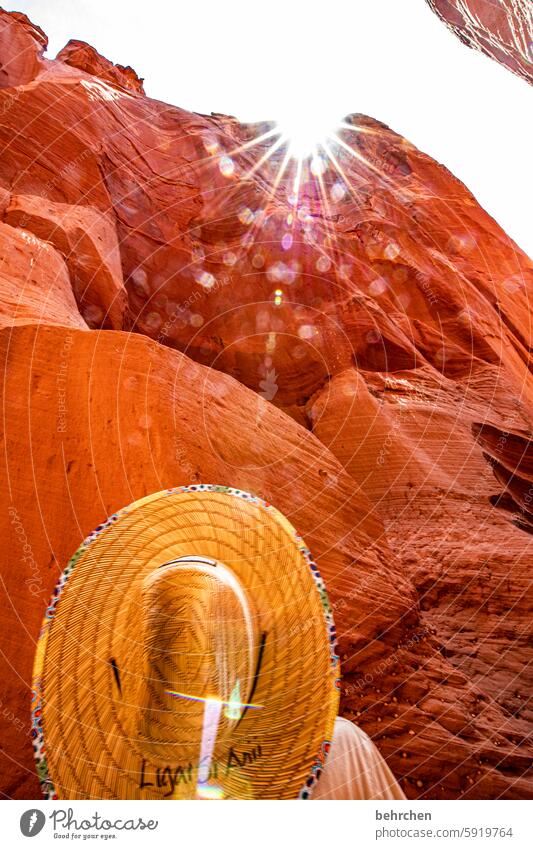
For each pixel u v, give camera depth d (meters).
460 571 7.05
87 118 12.98
